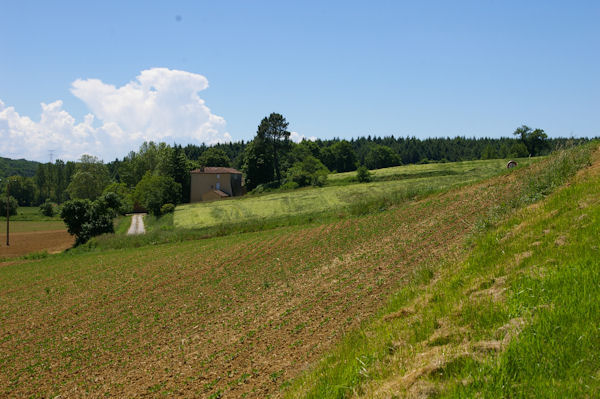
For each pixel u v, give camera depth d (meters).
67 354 14.33
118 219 81.44
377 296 13.38
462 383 4.64
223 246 34.28
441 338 6.40
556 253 8.18
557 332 5.13
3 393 11.77
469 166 79.75
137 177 126.50
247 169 106.38
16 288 27.69
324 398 5.87
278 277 20.44
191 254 32.56
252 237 37.47
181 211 72.00
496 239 11.32
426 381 4.95
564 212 10.76
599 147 20.48
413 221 27.23
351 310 12.68
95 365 13.01
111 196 56.44
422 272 12.30
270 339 11.98
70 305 21.38
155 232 49.56
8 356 14.82
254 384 9.26
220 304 17.53
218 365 10.96
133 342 14.59
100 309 19.89
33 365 13.68
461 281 9.40
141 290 22.62
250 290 18.95
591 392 3.96
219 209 67.62
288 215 53.62
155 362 12.34
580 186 12.61
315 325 12.19
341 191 67.38
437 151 175.12
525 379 4.41
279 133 107.25
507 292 7.12
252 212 61.00
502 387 4.33
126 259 34.72
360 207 40.47
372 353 6.89
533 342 4.99
